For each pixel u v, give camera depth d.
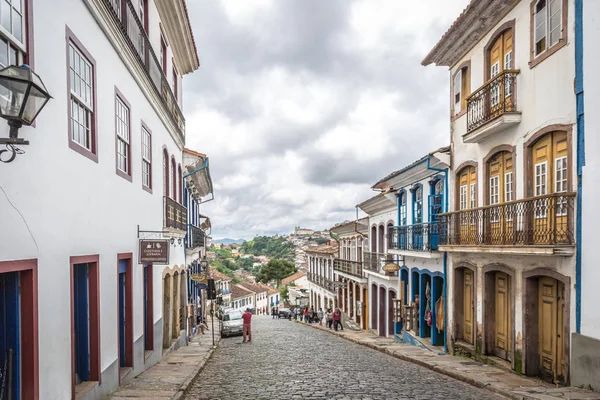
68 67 6.49
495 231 11.66
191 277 19.98
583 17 8.77
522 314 10.61
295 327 34.53
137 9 11.52
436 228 15.39
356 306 28.25
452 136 14.88
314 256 46.00
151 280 12.24
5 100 4.19
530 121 10.53
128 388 8.86
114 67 8.87
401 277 19.73
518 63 11.09
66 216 6.39
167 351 14.55
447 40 13.87
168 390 8.73
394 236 19.38
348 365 12.93
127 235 9.69
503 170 11.87
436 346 16.05
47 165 5.77
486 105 11.97
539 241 9.70
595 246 8.32
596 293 8.29
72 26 6.73
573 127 9.05
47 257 5.77
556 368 9.73
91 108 7.61
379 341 19.61
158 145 13.27
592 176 8.44
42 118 5.64
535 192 10.44
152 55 12.26
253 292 80.62
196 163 18.97
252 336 25.67
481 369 11.38
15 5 5.10
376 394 8.81
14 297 5.27
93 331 7.66
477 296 12.93
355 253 29.17
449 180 14.98
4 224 4.77
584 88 8.74
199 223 27.00
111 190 8.55
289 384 9.90
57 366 6.03
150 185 12.13
